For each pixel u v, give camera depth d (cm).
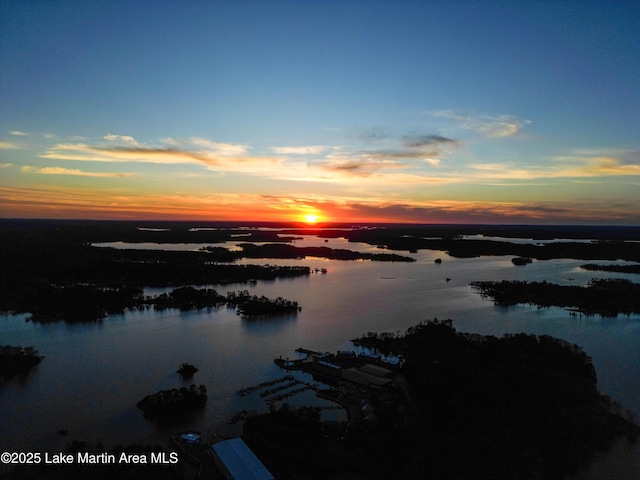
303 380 10962
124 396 10031
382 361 12019
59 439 8225
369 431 8125
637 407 9444
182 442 7944
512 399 8894
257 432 8069
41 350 13262
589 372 10625
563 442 7831
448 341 12469
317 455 7475
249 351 13250
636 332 15425
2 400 9838
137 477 6775
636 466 7344
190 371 11362
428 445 7738
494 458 7356
